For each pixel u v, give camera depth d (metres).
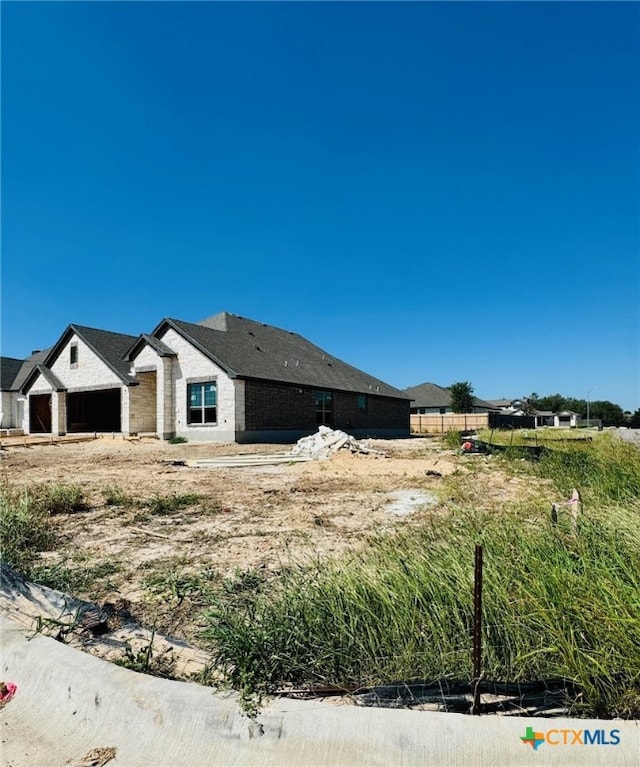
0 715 2.42
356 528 5.73
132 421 25.39
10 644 2.86
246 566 4.37
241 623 2.79
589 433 25.05
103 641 2.91
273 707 2.20
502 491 8.01
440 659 2.48
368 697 2.27
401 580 3.04
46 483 9.18
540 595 2.67
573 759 1.92
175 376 23.75
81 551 4.88
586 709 2.16
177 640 2.92
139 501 7.33
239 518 6.35
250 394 22.47
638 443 10.08
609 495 5.97
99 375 26.95
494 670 2.40
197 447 19.70
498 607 2.63
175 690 2.34
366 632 2.69
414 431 43.03
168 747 2.13
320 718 2.11
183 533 5.58
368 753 1.98
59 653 2.73
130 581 4.05
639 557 3.22
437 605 2.73
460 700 2.21
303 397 26.03
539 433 26.12
